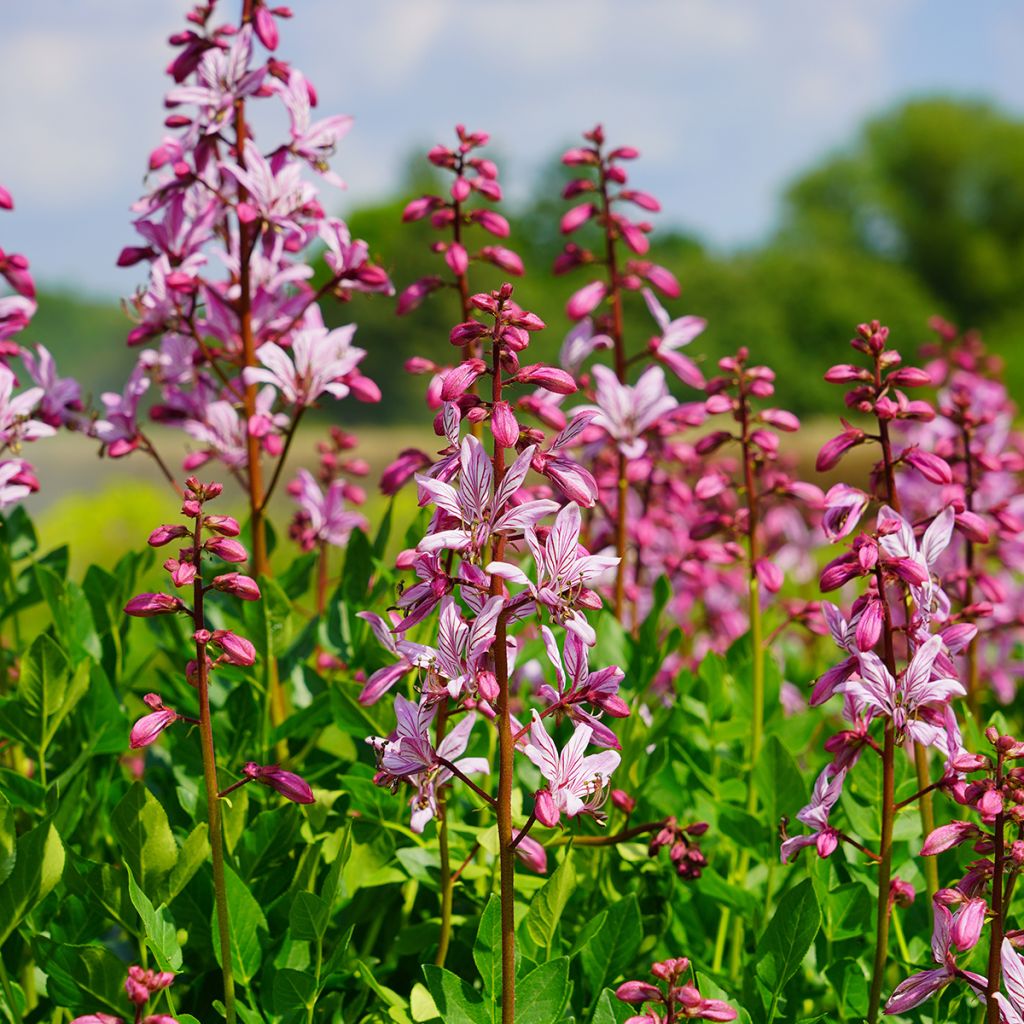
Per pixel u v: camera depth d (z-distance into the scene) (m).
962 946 2.64
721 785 4.20
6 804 3.04
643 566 5.71
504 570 2.48
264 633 4.13
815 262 72.50
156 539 2.87
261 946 3.38
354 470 5.42
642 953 3.94
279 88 4.33
